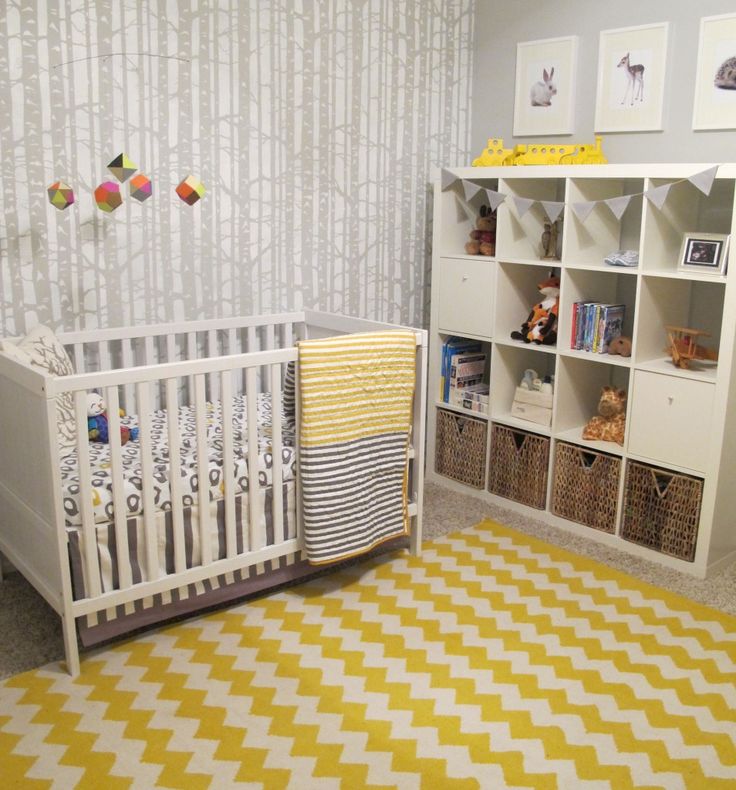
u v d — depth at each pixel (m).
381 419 2.71
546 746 2.00
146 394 2.26
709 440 2.76
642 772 1.92
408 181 3.70
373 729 2.06
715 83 2.97
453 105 3.79
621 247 3.31
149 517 2.32
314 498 2.57
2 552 2.72
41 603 2.62
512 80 3.67
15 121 2.64
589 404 3.37
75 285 2.85
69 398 2.69
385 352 2.66
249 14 3.07
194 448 2.68
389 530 2.84
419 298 3.87
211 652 2.38
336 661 2.34
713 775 1.91
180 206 3.04
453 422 3.64
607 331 3.10
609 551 3.08
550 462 3.28
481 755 1.97
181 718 2.09
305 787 1.86
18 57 2.61
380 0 3.44
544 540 3.16
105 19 2.75
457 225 3.57
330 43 3.32
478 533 3.21
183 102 2.97
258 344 3.35
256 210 3.24
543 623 2.56
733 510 2.92
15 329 2.76
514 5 3.60
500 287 3.35
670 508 2.91
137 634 2.47
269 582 2.69
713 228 3.00
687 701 2.18
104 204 2.63
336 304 3.56
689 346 2.88
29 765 1.92
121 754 1.96
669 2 3.07
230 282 3.22
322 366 2.51
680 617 2.60
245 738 2.02
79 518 2.26
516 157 3.31
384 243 3.67
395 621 2.56
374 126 3.53
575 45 3.38
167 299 3.07
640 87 3.19
